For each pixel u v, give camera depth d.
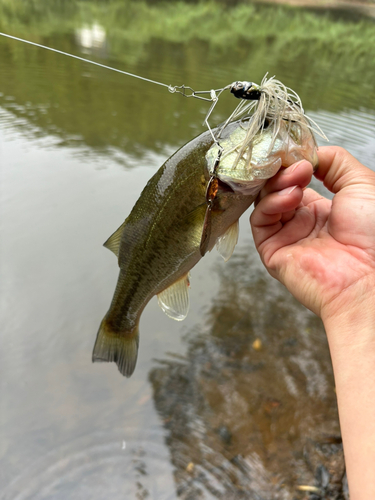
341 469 0.58
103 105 1.78
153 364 0.73
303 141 0.33
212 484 0.58
